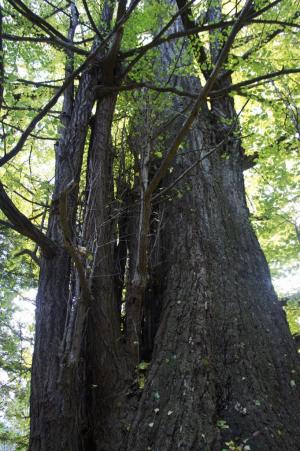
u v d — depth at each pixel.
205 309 3.98
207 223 4.91
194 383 3.39
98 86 5.39
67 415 3.49
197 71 6.24
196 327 3.83
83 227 4.14
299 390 3.49
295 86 5.50
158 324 4.43
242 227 5.08
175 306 4.16
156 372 3.64
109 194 5.10
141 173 4.01
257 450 2.93
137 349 4.14
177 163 5.60
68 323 3.70
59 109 7.03
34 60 5.27
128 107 5.27
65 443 3.42
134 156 5.12
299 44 5.22
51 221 4.62
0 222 4.24
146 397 3.50
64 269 4.30
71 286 3.93
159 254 4.96
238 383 3.42
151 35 5.63
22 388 8.28
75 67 5.61
